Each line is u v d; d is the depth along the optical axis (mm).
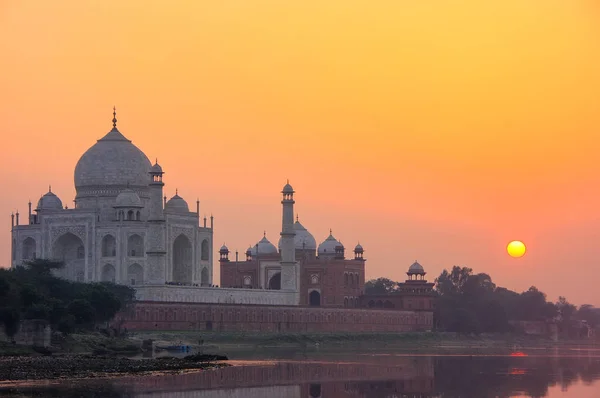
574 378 174125
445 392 151875
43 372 157500
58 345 199250
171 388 145125
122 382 149625
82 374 157125
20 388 139750
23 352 186625
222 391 145500
